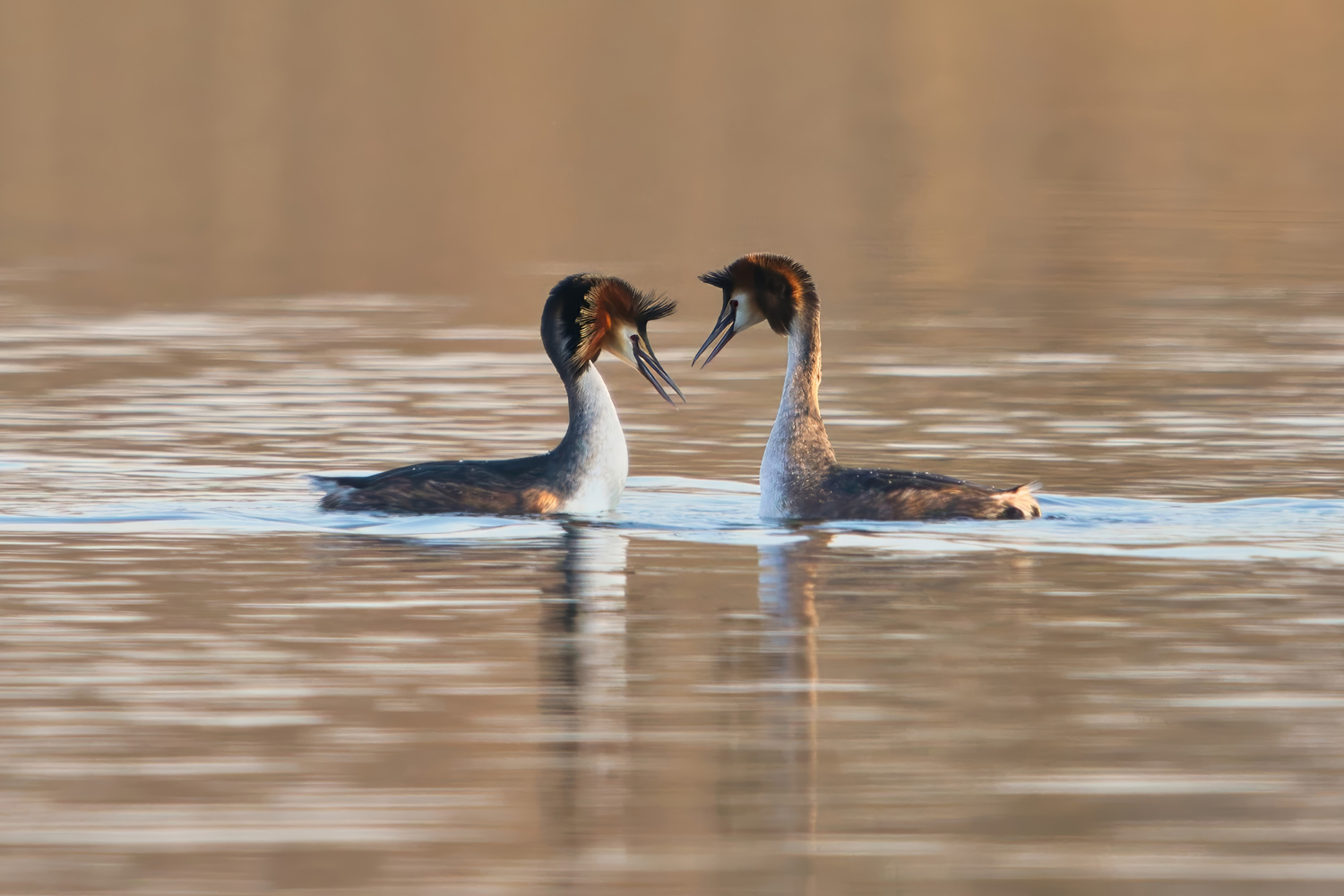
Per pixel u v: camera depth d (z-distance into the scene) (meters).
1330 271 34.00
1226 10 79.75
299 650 12.69
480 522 16.45
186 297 31.48
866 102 61.78
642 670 12.32
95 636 12.98
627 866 9.43
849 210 43.81
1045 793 10.32
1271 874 9.39
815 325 17.03
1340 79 66.19
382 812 10.00
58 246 37.69
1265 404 22.33
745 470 19.03
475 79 65.19
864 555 15.34
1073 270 34.50
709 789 10.31
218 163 50.56
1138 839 9.78
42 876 9.21
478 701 11.71
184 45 68.81
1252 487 17.83
